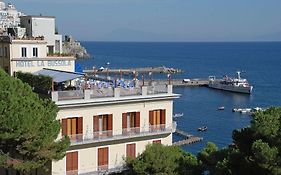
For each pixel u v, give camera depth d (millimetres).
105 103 45312
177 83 197875
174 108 135375
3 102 32375
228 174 30531
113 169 46531
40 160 34875
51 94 42562
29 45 55344
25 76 47906
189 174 38250
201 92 177250
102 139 45406
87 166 45344
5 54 55219
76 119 44062
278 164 28125
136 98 47094
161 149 39875
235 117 121000
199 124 110250
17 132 32250
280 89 186875
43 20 63469
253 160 29188
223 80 187875
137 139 48188
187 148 84812
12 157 36125
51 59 56469
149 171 39375
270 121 30906
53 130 35031
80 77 48844
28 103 34000
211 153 35594
